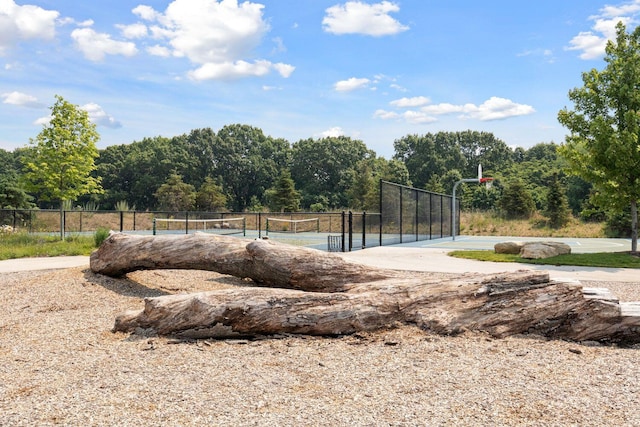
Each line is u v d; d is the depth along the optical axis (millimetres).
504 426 3137
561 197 37656
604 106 15453
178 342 5223
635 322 5305
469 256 14820
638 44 15227
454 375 4180
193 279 9203
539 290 5684
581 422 3217
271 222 38656
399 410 3387
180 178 62562
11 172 45812
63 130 19984
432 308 5688
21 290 7746
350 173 69812
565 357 4812
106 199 68000
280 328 5422
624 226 30750
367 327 5512
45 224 29484
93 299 7363
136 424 3139
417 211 24500
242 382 3977
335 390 3795
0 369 4312
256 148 82812
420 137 86438
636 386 3941
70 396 3631
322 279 6836
